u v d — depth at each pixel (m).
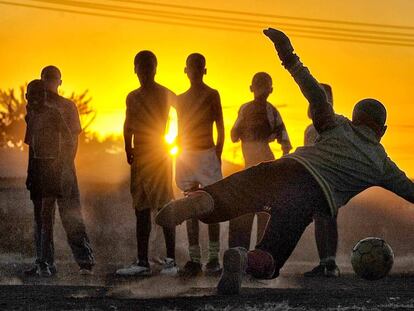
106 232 19.83
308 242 18.72
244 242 13.80
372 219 21.67
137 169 13.77
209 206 9.04
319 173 9.11
